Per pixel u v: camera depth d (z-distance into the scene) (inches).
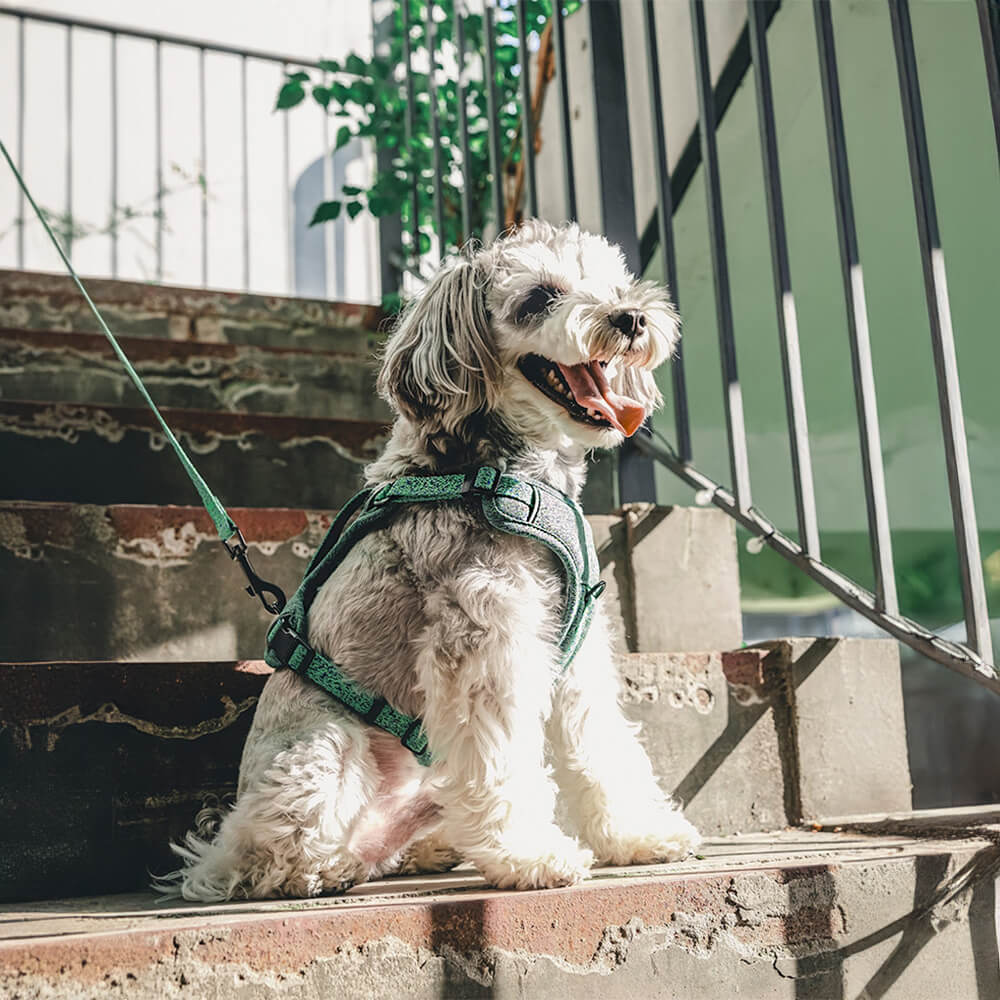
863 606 94.6
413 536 73.5
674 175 155.3
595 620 80.1
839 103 97.0
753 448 159.3
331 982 56.8
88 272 204.8
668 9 151.0
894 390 140.9
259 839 67.5
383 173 179.2
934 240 87.3
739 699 96.4
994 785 122.6
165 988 53.9
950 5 121.1
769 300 151.3
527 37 135.6
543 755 74.4
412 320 80.5
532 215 134.0
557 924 62.4
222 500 121.6
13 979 51.3
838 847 80.1
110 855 77.3
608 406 75.5
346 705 72.6
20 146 201.2
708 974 65.8
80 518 98.8
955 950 73.5
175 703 81.2
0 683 76.2
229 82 217.8
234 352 141.7
